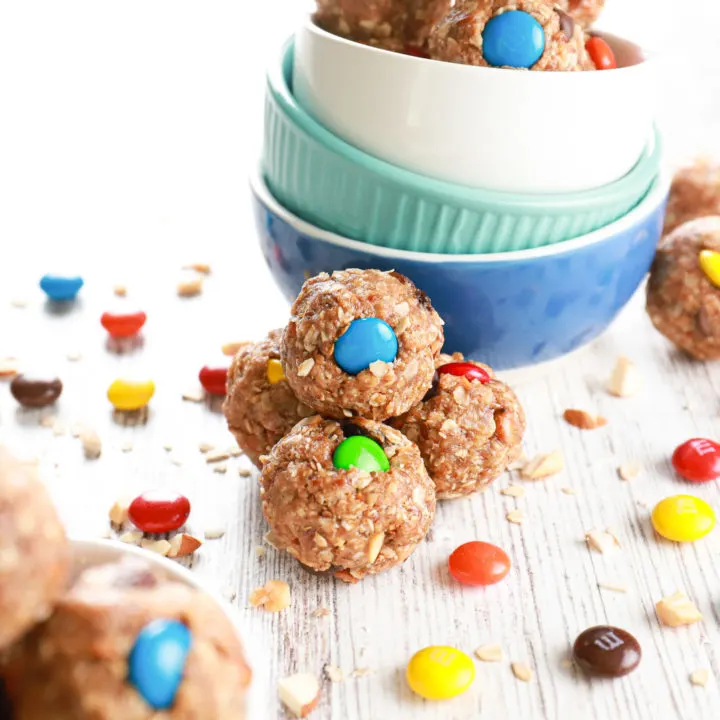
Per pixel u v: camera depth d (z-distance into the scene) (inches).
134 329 16.3
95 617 9.6
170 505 13.4
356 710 11.9
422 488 12.7
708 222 15.9
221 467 14.3
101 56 25.1
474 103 13.5
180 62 24.9
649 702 12.0
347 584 13.0
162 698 9.5
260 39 24.7
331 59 13.8
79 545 11.0
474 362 13.9
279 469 12.6
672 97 22.5
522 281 14.2
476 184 13.9
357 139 14.0
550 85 13.4
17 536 9.4
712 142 21.9
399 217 14.0
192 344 16.3
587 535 13.5
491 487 14.2
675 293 15.5
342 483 12.4
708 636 12.6
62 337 16.3
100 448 14.5
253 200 15.3
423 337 12.9
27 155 21.6
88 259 18.1
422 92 13.5
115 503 13.7
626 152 14.4
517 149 13.7
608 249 14.4
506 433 13.4
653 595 12.9
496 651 12.4
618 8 22.1
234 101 24.7
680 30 22.2
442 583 13.1
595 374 15.9
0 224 18.9
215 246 18.6
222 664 9.8
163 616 9.7
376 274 13.1
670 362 16.1
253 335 16.6
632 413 15.2
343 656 12.4
